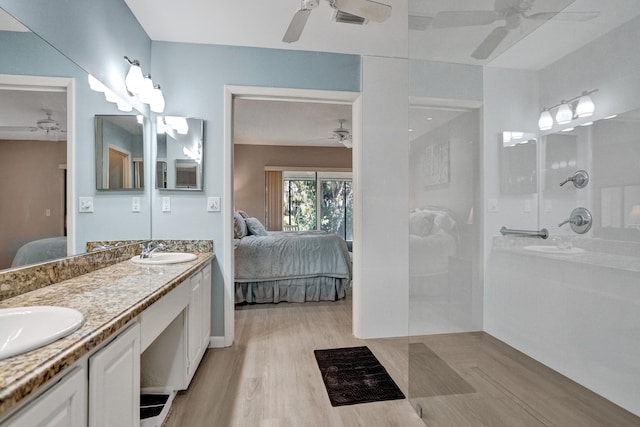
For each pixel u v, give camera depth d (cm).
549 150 208
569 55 194
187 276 178
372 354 251
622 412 162
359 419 171
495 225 241
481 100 238
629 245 162
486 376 192
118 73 209
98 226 187
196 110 262
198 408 180
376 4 173
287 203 685
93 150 182
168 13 225
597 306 174
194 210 262
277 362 236
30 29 132
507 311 228
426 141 236
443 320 228
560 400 175
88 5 176
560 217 197
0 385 60
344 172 695
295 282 396
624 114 166
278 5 215
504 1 199
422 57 231
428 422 168
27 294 127
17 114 124
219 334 264
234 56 265
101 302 118
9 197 119
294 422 169
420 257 229
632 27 163
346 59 281
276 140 632
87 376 89
